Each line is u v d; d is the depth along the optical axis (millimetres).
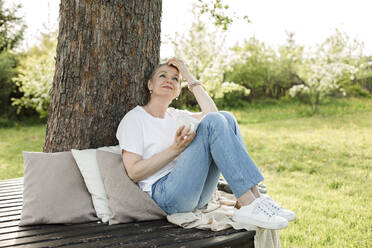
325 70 13781
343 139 8500
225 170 1699
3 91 13492
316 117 13180
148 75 2539
